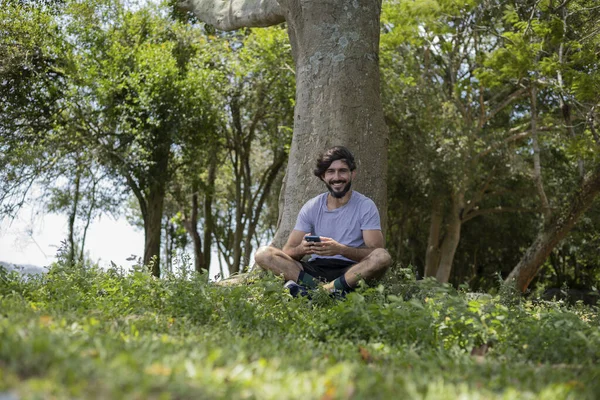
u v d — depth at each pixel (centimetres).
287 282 685
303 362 303
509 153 2262
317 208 725
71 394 202
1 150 2055
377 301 536
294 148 927
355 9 933
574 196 2020
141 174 2180
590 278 3158
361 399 223
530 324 434
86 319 384
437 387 250
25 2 2019
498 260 3284
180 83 2195
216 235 3422
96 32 2197
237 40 2564
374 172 902
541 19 1802
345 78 913
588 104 1803
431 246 2467
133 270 629
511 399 247
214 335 388
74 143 2108
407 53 2280
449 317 448
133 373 225
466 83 1959
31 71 2066
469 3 1692
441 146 2145
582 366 346
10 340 248
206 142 2367
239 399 215
